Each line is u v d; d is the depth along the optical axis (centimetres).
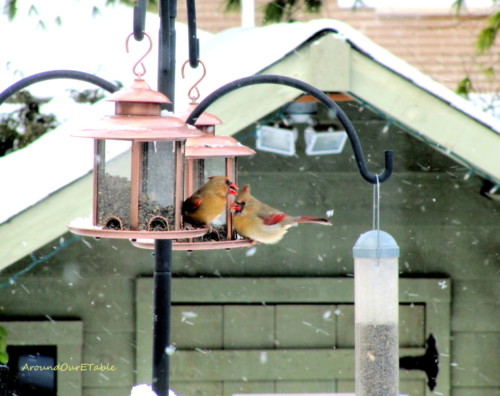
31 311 1172
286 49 995
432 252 1218
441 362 1211
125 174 799
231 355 1196
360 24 2402
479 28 2333
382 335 834
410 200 1215
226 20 2423
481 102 1805
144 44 1480
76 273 1183
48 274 1179
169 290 777
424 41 2377
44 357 1187
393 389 834
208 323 1200
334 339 1205
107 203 798
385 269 833
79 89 1423
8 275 1164
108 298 1184
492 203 1218
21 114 1414
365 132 1203
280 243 1211
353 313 1208
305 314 1205
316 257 1212
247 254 1209
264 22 1556
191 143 843
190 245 826
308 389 1199
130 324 1184
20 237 929
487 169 1009
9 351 1184
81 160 983
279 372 1198
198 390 1193
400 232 1216
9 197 953
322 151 1192
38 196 933
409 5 2408
